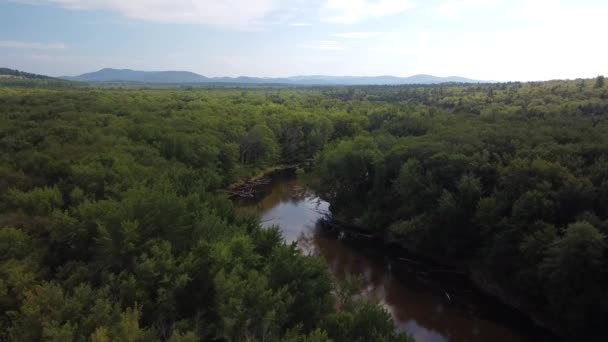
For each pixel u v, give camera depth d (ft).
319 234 229.86
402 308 158.40
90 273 113.09
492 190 181.57
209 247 120.98
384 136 286.05
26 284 103.40
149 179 189.37
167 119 349.61
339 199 253.24
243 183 323.78
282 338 97.81
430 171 201.16
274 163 385.50
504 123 287.28
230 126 361.30
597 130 238.27
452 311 157.38
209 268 114.93
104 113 354.54
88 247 126.21
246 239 128.77
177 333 84.43
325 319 106.32
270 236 143.84
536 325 149.89
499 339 141.28
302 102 650.84
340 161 243.60
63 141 238.48
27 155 199.00
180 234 130.31
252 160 357.61
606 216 144.36
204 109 436.35
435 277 184.44
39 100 389.60
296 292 113.29
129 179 177.68
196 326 98.68
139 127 289.53
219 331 97.86
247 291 102.37
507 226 156.04
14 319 95.86
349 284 135.33
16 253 117.70
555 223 150.61
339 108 579.48
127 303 102.06
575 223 132.05
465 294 170.19
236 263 118.42
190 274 113.80
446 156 200.54
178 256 122.21
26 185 173.06
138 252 116.37
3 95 430.61
